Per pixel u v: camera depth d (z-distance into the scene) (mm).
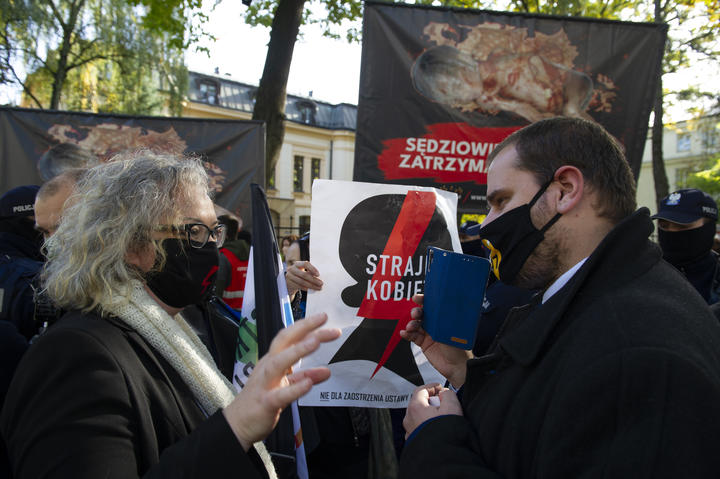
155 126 4336
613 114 3096
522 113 3070
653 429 690
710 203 2508
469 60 3039
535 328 946
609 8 8352
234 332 1745
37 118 4227
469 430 1002
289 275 1772
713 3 7918
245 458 796
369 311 1736
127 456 855
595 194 980
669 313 787
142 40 13758
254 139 4414
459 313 1237
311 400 1676
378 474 1896
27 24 12023
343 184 1767
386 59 3006
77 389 847
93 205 1046
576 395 763
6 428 880
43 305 1719
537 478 790
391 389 1721
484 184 3068
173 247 1079
